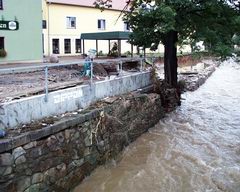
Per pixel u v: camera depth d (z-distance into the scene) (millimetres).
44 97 7996
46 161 7152
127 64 18609
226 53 15125
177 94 17406
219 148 11141
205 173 9086
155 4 14938
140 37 16484
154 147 11055
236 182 8586
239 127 13820
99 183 8414
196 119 15031
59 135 7594
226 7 16172
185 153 10539
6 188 6223
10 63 21844
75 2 39938
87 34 28203
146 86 15117
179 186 8352
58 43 39094
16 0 21797
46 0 37344
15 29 21953
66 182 7766
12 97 8523
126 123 11023
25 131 6938
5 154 6195
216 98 20328
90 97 9984
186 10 16141
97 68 15711
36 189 6875
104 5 21109
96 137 9070
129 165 9562
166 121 14578
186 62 37469
